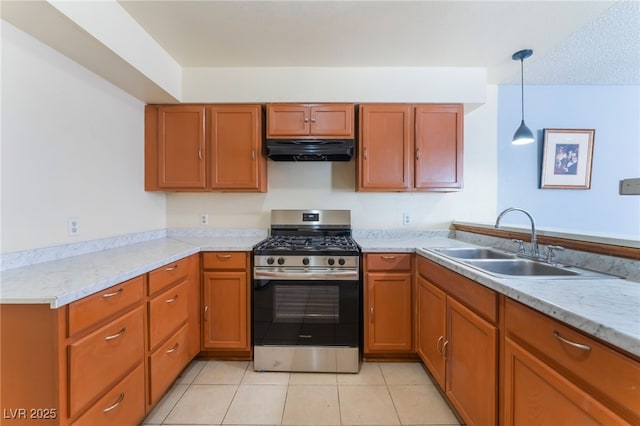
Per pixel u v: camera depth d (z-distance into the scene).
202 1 1.58
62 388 1.03
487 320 1.25
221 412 1.63
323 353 2.04
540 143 2.81
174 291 1.77
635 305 0.86
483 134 2.78
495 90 2.78
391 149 2.37
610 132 2.83
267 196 2.71
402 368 2.10
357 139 2.46
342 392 1.82
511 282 1.12
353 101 2.35
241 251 2.13
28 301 0.99
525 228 1.79
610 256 1.25
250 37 1.93
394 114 2.37
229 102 2.36
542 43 2.02
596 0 1.57
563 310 0.83
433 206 2.74
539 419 0.96
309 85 2.35
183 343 1.89
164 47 2.05
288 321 2.05
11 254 1.37
